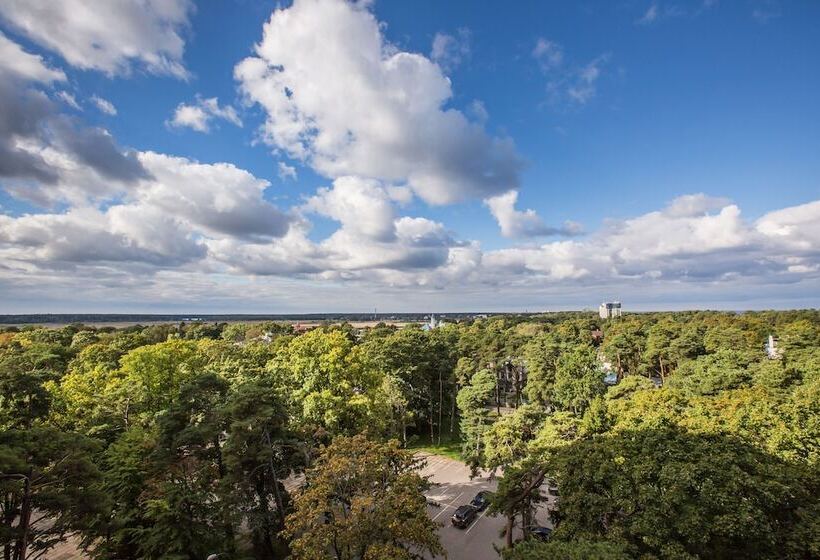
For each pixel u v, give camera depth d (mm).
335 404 30406
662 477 15570
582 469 17734
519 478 21203
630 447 18141
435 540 17578
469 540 26781
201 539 20031
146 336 88750
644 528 14438
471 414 39875
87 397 34531
